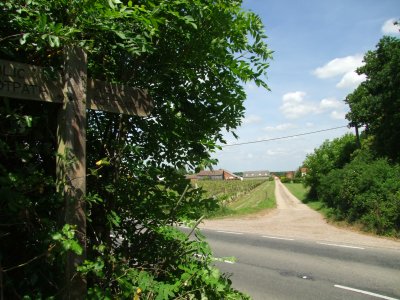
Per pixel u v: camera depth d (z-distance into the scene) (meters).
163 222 2.43
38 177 1.80
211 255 2.57
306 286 6.91
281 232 14.71
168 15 2.24
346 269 8.21
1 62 1.72
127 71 2.35
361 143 29.55
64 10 1.92
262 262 9.07
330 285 6.95
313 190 36.09
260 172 172.12
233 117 2.83
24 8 1.73
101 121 2.44
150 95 2.34
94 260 1.96
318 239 12.66
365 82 24.08
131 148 2.21
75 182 1.83
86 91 1.97
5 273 1.62
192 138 2.65
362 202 14.90
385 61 22.30
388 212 13.30
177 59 2.42
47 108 2.03
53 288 1.81
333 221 17.25
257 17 2.57
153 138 2.50
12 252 1.79
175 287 2.11
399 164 16.34
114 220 2.05
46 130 2.00
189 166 2.68
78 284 1.78
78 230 1.80
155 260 2.40
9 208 1.58
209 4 2.35
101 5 1.78
